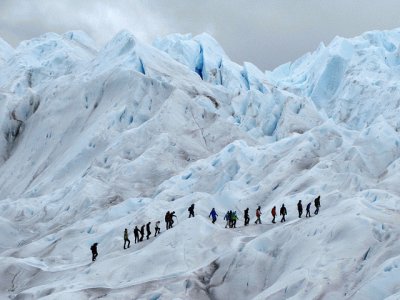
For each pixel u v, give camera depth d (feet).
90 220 191.21
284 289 94.63
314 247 103.91
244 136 296.51
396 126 325.01
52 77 546.67
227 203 169.68
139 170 244.42
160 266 120.26
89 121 360.89
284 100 402.52
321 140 201.16
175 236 128.67
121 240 152.66
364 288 85.56
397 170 156.97
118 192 223.92
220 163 216.13
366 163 167.53
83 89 390.83
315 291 89.45
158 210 174.40
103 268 125.59
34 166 366.02
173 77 408.46
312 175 166.61
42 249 173.47
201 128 299.38
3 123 422.00
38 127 396.57
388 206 121.29
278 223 135.54
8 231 203.41
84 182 231.50
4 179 374.63
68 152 332.80
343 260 96.22
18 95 474.08
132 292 108.47
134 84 353.10
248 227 133.69
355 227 103.04
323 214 115.85
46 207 229.86
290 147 207.41
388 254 92.99
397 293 79.66
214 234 127.03
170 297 104.83
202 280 110.22
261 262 110.83
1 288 140.67
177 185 204.54
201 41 565.94
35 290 122.11
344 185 154.20
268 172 190.39
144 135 286.46
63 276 134.92
